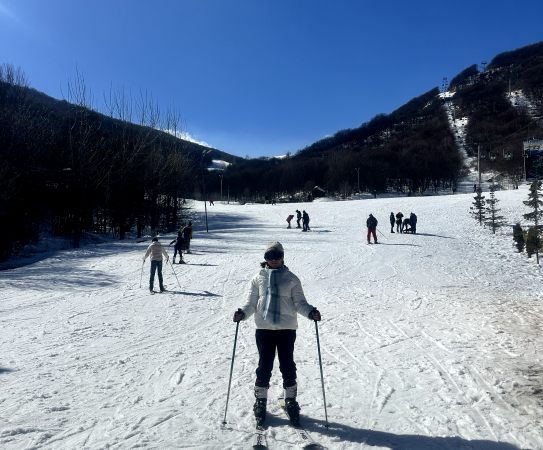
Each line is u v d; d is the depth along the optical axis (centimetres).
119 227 3491
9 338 675
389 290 1102
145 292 1105
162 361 549
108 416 374
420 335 653
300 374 486
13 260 2123
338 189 10144
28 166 2409
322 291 1120
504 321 731
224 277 1342
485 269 1452
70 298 1031
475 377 458
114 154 2983
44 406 398
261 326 362
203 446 316
